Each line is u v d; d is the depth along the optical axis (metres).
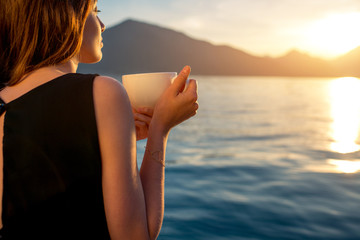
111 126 0.55
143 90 0.75
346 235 3.75
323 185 5.73
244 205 4.65
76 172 0.54
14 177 0.56
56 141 0.54
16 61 0.58
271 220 4.14
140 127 0.78
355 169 7.11
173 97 0.68
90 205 0.55
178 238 3.61
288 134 14.02
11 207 0.56
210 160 8.22
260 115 22.47
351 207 4.61
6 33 0.59
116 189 0.55
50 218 0.55
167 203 4.71
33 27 0.58
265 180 6.07
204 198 4.94
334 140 12.30
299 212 4.41
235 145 11.09
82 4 0.62
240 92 53.34
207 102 32.91
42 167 0.55
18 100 0.57
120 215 0.55
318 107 29.33
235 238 3.64
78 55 0.68
